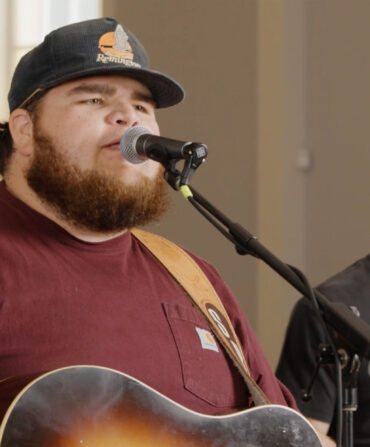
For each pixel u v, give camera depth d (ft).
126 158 10.53
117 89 11.04
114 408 9.27
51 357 9.90
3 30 25.85
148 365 10.46
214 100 23.57
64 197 10.69
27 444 8.71
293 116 22.74
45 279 10.30
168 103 11.70
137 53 11.35
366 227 21.50
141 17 24.85
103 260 10.94
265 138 22.74
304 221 22.61
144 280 11.19
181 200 23.73
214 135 23.54
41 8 26.07
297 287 9.70
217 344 11.43
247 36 23.21
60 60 10.94
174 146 10.02
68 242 10.80
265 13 22.93
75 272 10.59
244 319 12.44
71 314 10.21
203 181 23.61
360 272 15.26
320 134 22.50
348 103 22.03
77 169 10.74
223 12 23.63
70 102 10.89
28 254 10.46
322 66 22.54
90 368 9.23
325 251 22.21
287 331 14.90
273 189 22.54
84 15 25.84
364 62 21.83
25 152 11.14
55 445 8.84
